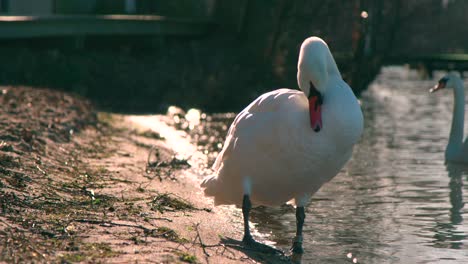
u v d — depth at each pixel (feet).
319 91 25.85
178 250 24.68
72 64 108.88
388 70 183.73
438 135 66.59
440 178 44.65
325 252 28.63
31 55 106.42
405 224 33.14
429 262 27.50
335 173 27.45
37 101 60.49
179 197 34.71
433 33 245.45
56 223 26.08
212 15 179.42
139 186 35.37
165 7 197.36
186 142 59.82
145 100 100.17
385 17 171.73
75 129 51.93
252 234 30.86
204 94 102.22
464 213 35.35
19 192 29.78
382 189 40.93
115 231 26.12
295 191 27.84
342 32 128.57
